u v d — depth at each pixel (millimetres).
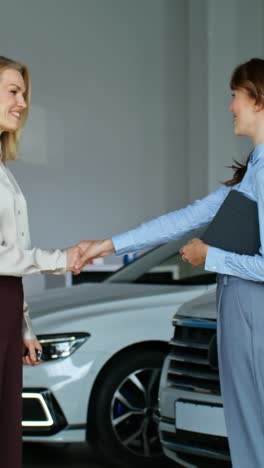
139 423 4719
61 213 10188
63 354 4625
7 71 3012
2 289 2973
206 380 3775
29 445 5516
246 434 2963
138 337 4691
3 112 3014
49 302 5062
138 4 10383
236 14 9773
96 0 10297
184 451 3783
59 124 10172
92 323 4695
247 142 9695
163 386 3939
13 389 3035
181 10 10297
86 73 10266
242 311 2920
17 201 3021
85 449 5371
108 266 8875
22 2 10078
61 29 10188
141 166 10391
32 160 10078
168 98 10352
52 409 4594
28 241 3092
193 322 3922
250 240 2943
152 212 10383
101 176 10305
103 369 4691
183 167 10281
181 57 10297
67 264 3107
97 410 4660
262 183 2879
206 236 3020
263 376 2912
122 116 10359
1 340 2961
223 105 9766
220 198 3379
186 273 5441
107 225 10328
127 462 4691
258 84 2959
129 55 10383
